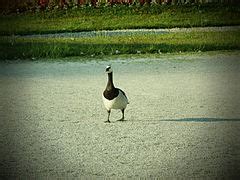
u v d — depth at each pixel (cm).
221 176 823
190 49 2331
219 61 2023
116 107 1145
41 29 3111
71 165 887
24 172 852
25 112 1253
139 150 960
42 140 1025
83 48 2347
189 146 980
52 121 1173
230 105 1312
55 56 2214
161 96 1421
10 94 1456
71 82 1636
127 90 1501
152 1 3716
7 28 3092
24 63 2055
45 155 933
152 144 995
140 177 824
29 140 1024
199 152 943
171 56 2173
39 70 1883
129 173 845
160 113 1238
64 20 3384
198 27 3152
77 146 987
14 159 916
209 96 1405
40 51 2259
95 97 1424
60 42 2628
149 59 2100
